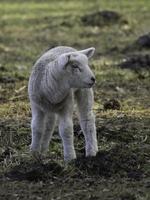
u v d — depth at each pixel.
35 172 24.47
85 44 59.81
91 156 26.00
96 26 69.44
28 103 35.88
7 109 34.47
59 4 94.06
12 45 60.28
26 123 31.48
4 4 97.06
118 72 44.78
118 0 95.94
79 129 30.20
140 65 46.91
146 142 28.83
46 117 26.53
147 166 25.72
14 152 27.45
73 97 25.44
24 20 77.81
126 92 39.78
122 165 25.56
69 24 70.94
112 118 32.28
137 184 23.83
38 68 25.45
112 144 28.45
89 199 22.39
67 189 23.36
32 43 61.28
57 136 29.59
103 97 38.19
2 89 39.78
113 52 54.97
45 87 24.80
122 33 65.06
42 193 23.02
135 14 78.75
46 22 75.06
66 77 24.70
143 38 55.88
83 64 24.70
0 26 73.38
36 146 26.03
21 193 23.02
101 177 24.62
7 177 24.47
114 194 22.75
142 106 35.81
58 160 25.81
